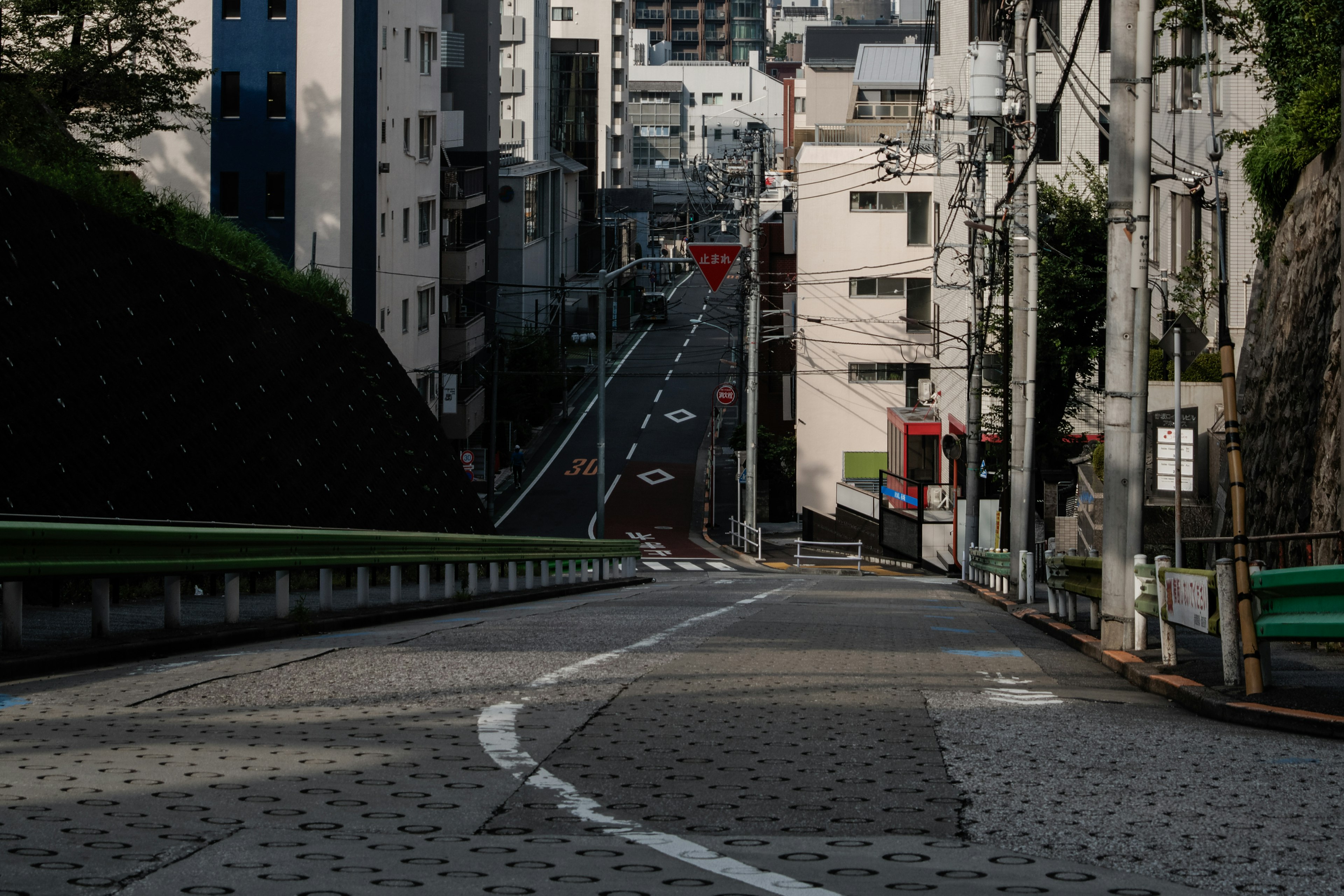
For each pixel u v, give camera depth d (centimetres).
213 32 3938
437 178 5269
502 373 6216
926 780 596
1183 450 1836
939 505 4575
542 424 7000
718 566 4469
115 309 2064
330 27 3941
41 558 966
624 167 13825
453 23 6606
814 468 5703
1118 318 1235
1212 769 625
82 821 484
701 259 3488
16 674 912
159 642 1077
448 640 1235
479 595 2105
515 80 10719
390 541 1656
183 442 2109
